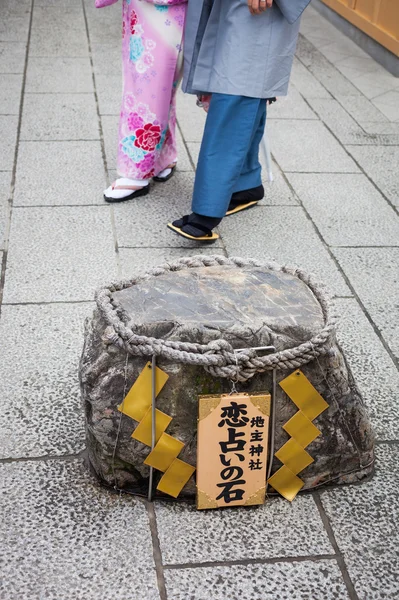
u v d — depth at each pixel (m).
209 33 3.39
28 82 5.86
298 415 2.21
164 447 2.18
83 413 2.48
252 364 2.09
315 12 8.71
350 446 2.33
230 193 3.58
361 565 2.11
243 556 2.12
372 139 5.27
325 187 4.51
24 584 2.00
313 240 3.90
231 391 2.14
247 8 3.28
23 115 5.24
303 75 6.54
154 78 3.81
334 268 3.65
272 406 2.19
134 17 3.72
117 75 6.13
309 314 2.20
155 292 2.25
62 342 2.97
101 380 2.17
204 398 2.10
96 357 2.19
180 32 3.73
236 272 2.38
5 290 3.29
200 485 2.20
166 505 2.28
